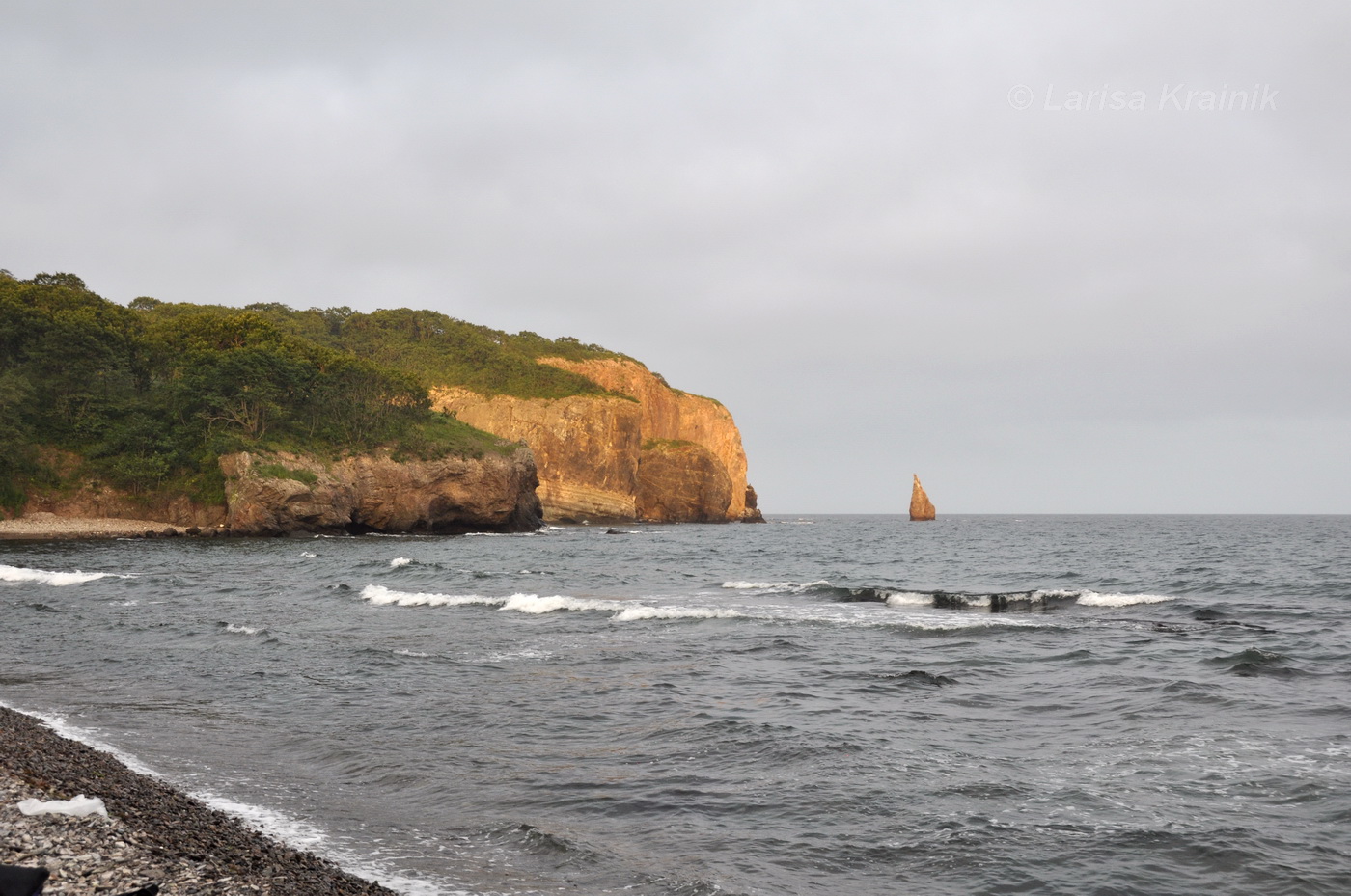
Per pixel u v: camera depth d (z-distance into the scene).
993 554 73.00
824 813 10.90
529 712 16.14
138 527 81.25
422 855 9.40
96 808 9.25
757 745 13.91
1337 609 32.03
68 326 82.81
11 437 77.44
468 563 56.56
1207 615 29.97
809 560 63.12
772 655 22.06
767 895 8.54
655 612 29.08
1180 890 8.70
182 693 17.56
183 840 8.83
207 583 39.81
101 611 29.92
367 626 27.14
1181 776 12.19
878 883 8.91
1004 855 9.57
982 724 15.27
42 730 13.84
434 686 18.39
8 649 22.41
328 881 8.25
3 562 50.50
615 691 17.94
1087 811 10.88
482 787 11.91
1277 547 83.94
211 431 85.88
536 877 8.89
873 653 22.33
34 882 5.59
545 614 29.94
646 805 11.20
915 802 11.25
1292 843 9.77
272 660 21.19
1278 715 15.69
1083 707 16.53
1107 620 28.73
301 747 13.80
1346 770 12.30
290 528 84.56
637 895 8.50
